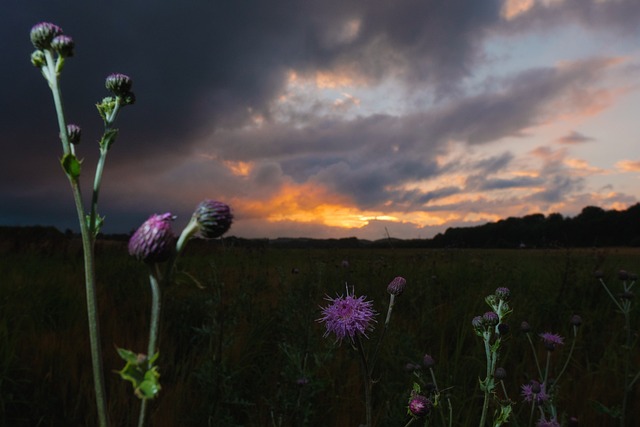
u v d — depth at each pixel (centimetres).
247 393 387
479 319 211
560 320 575
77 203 125
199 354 471
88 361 425
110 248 1194
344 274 727
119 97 163
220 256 879
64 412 346
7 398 339
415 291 624
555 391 297
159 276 103
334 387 379
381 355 396
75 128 154
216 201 108
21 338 450
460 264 945
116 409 354
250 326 501
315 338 389
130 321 548
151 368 94
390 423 285
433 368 376
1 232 1192
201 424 338
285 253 1169
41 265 900
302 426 311
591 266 747
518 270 854
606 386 402
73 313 548
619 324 558
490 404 318
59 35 141
